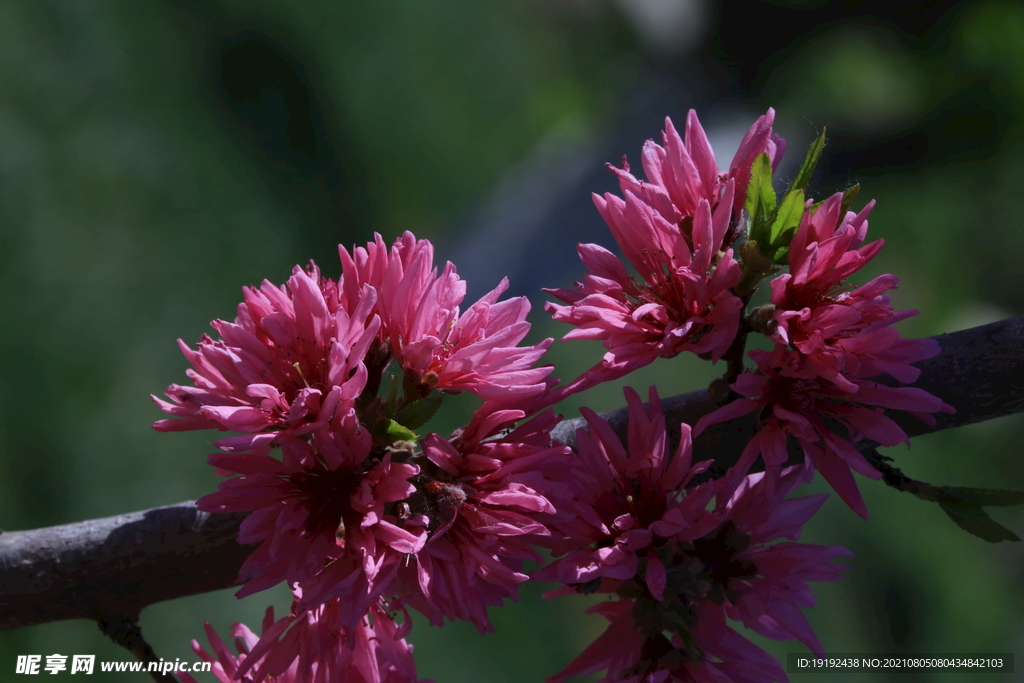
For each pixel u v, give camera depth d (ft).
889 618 5.19
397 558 2.06
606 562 2.10
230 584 2.24
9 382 4.26
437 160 6.58
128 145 5.08
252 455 2.07
